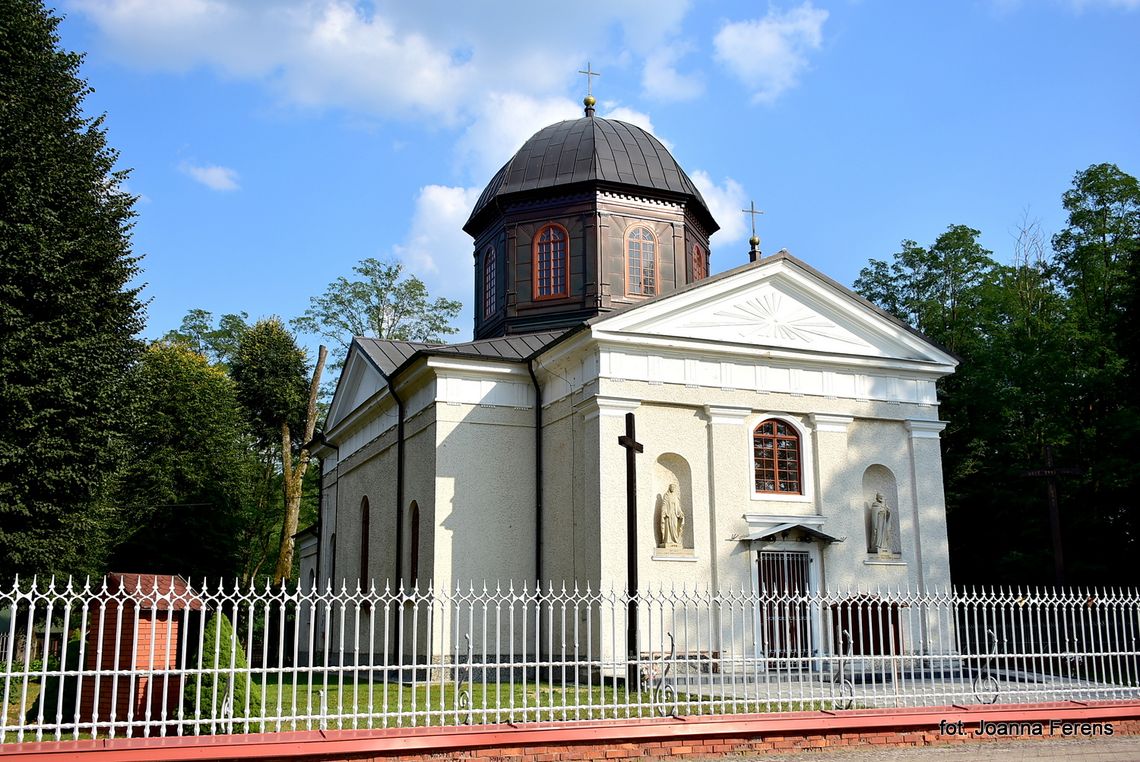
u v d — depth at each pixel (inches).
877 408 1074.7
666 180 1269.7
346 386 1422.2
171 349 1967.3
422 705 700.7
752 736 570.3
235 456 1878.7
